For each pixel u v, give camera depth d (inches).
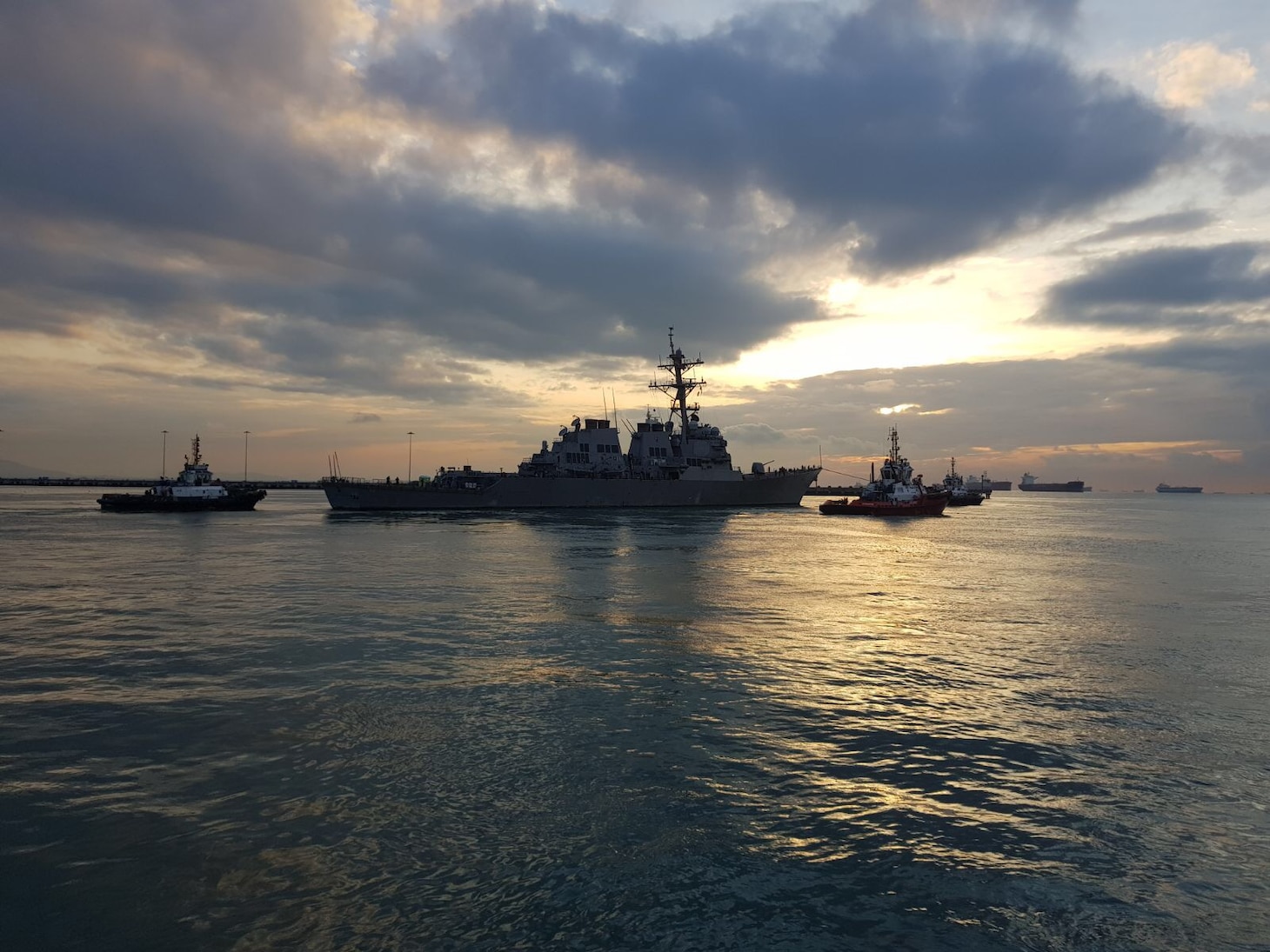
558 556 2000.5
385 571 1659.7
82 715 656.4
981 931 365.1
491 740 604.4
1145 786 532.1
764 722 655.8
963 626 1105.4
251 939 350.3
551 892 391.9
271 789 507.8
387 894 387.9
